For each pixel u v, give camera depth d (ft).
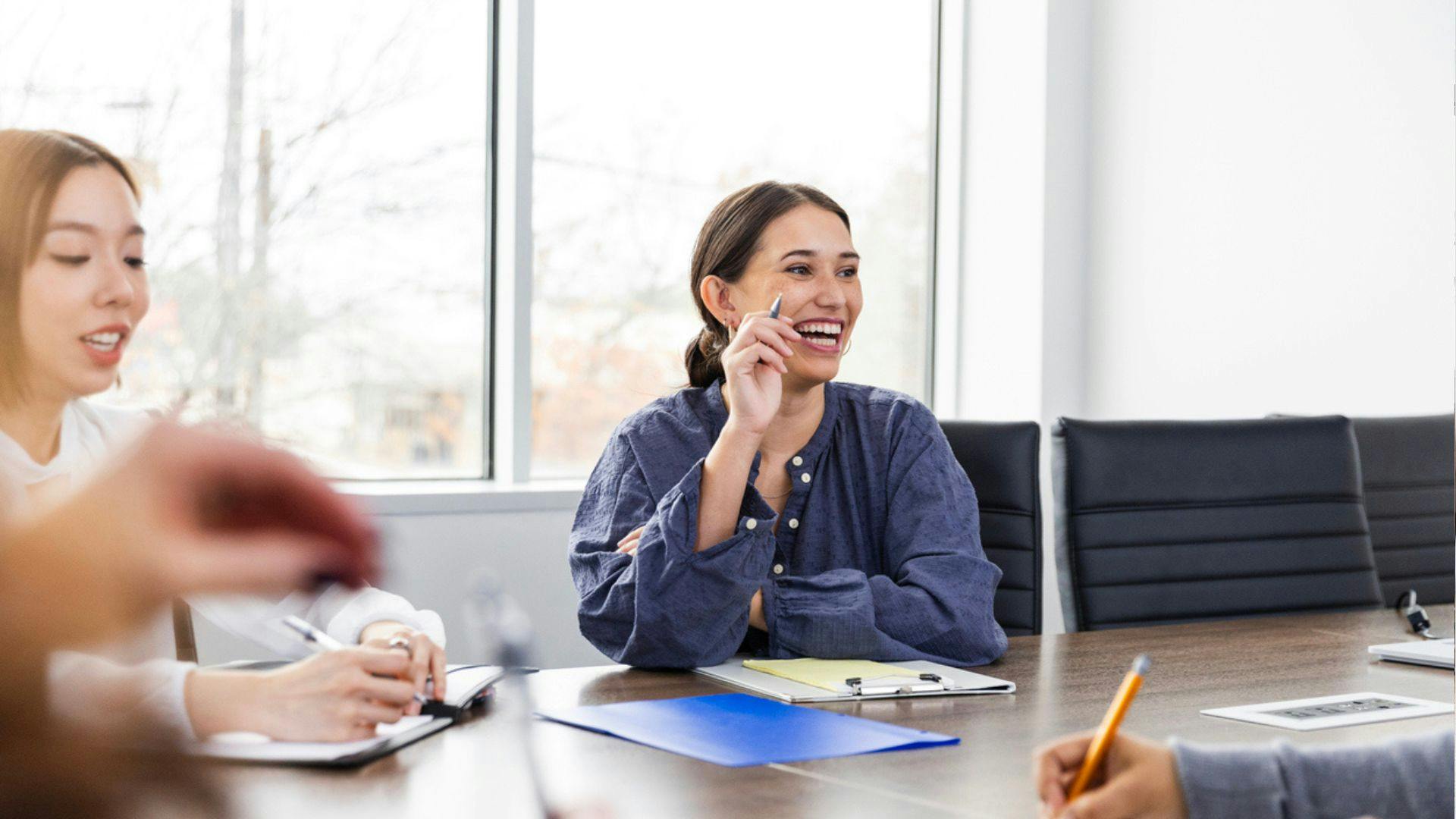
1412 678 4.72
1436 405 9.55
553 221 10.50
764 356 4.75
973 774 3.20
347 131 9.60
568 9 10.54
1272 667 4.95
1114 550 6.62
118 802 0.39
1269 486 6.97
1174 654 5.27
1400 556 8.17
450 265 10.03
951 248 12.62
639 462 5.55
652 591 4.66
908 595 5.06
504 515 9.45
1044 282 11.98
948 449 5.92
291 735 3.05
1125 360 11.98
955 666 4.98
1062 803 2.49
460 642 9.25
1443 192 9.53
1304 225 10.55
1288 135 10.68
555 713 3.76
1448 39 9.53
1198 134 11.37
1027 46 12.05
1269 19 10.82
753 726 3.64
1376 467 8.17
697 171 11.22
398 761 3.09
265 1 9.26
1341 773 2.42
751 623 5.08
